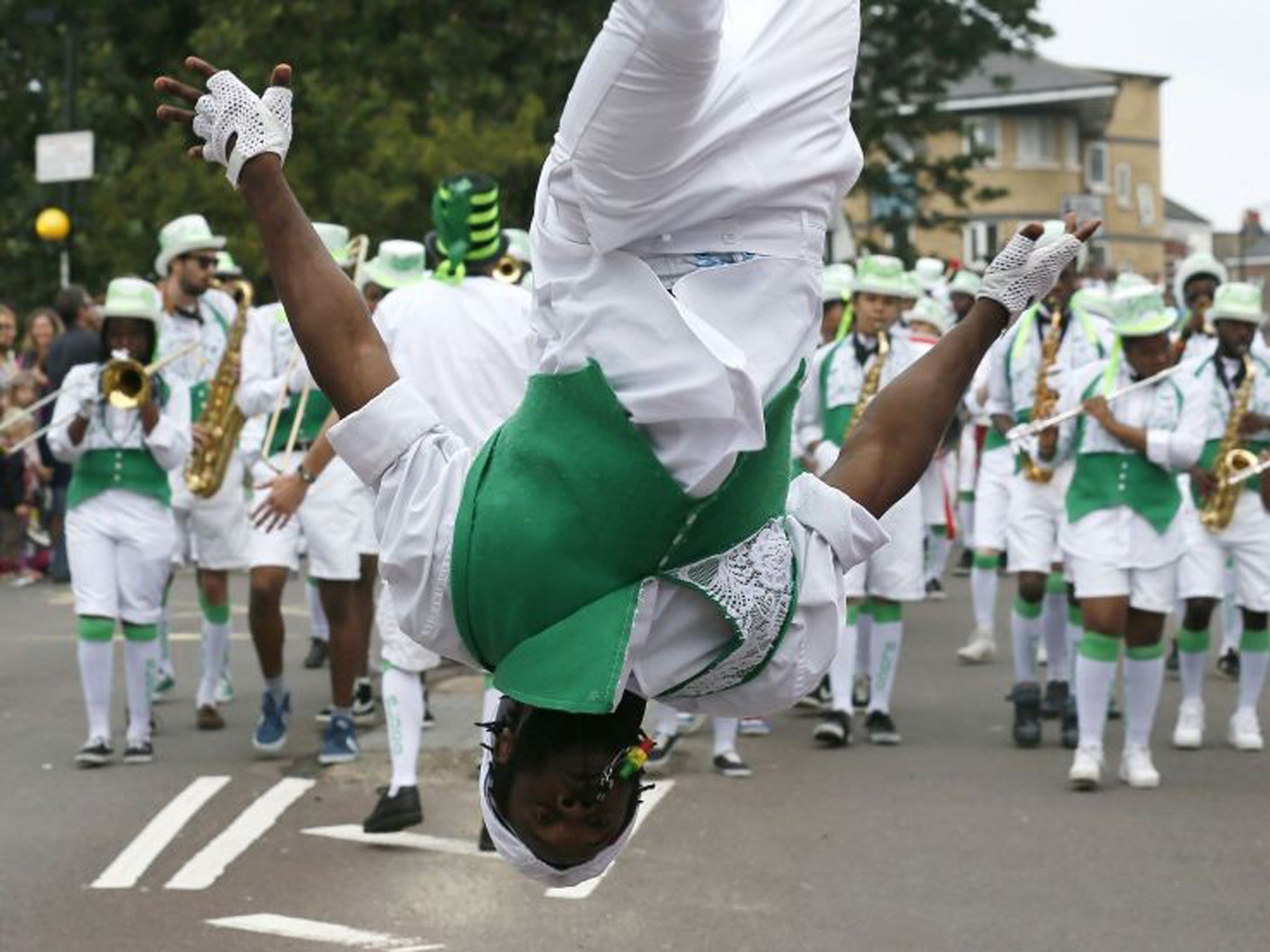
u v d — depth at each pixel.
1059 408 10.18
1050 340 11.03
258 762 9.70
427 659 8.16
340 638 9.59
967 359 4.01
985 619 13.35
